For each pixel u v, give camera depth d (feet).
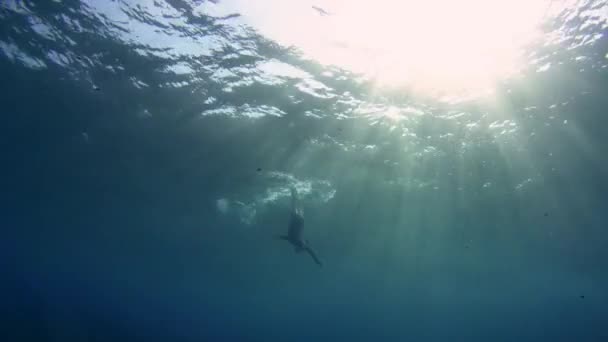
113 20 31.78
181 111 45.42
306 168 59.26
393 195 70.44
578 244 95.09
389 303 252.62
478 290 185.26
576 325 404.98
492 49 34.45
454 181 63.98
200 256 125.29
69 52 35.94
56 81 40.57
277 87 40.16
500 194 68.59
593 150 51.47
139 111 45.78
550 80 37.83
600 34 32.12
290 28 32.68
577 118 44.09
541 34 32.76
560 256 108.99
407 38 33.55
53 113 47.50
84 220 93.30
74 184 71.46
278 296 219.82
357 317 366.63
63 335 122.62
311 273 147.84
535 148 51.90
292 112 44.62
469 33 32.83
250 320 425.69
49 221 96.12
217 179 65.46
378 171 60.29
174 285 193.77
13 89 42.57
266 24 32.24
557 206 72.28
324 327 535.19
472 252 110.73
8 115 48.65
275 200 72.69
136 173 64.85
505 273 140.15
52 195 78.02
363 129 48.03
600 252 100.37
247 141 52.06
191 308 321.32
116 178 67.46
